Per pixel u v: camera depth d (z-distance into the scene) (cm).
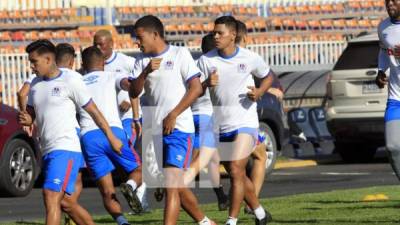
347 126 3328
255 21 5362
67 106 1488
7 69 4044
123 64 2123
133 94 1553
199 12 5412
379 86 1723
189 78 1541
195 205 1568
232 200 1658
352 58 3334
